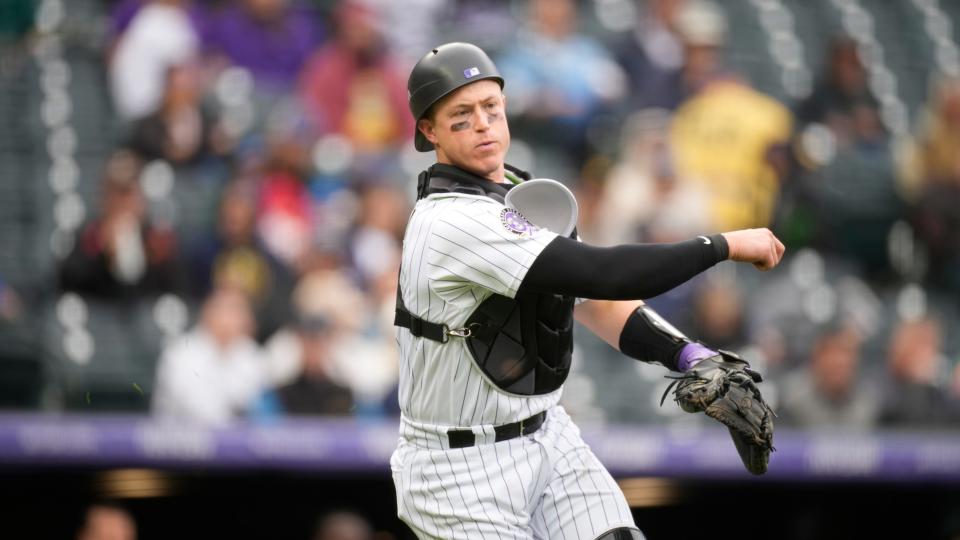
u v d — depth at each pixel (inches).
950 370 1299.2
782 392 1182.3
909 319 1374.3
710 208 1371.8
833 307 1346.0
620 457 1037.2
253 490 1174.3
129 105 1336.1
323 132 1339.8
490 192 455.8
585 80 1430.9
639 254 420.5
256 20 1406.3
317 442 995.9
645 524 1250.0
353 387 1083.9
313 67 1373.0
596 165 1408.7
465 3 1521.9
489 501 462.3
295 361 1075.9
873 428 1168.2
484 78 456.8
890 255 1475.1
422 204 461.4
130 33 1336.1
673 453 1048.2
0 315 1104.8
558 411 494.3
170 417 995.3
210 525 1167.6
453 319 450.0
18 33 1406.3
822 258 1422.2
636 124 1427.2
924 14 1753.2
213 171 1289.4
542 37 1444.4
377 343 1126.4
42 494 1090.1
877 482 1134.4
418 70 461.4
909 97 1657.2
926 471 1107.9
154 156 1274.6
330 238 1209.4
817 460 1085.8
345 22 1370.6
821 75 1578.5
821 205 1445.6
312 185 1268.5
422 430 472.4
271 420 1003.3
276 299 1159.6
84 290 1159.0
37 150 1332.4
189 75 1310.3
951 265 1465.3
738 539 1262.3
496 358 452.1
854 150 1519.4
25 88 1376.7
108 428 957.8
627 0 1552.7
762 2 1670.8
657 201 1334.9
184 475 1139.9
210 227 1221.7
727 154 1413.6
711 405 451.5
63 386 1099.3
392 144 1363.2
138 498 1146.7
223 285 1129.4
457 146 455.8
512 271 426.9
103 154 1334.9
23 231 1269.7
